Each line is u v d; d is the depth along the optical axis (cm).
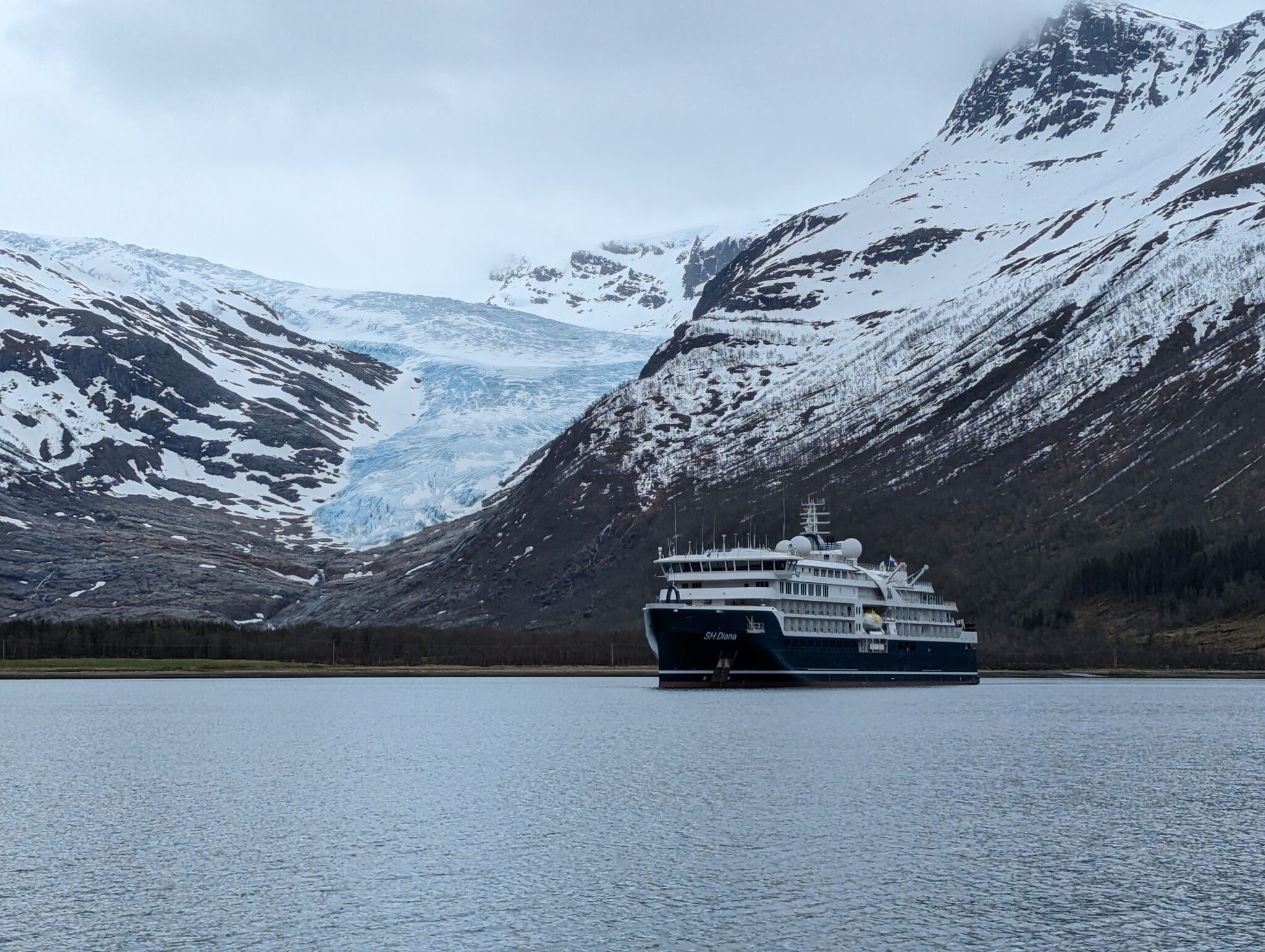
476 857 10381
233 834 11250
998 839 11044
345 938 8375
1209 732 18912
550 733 18300
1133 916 8850
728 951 8150
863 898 9256
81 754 16525
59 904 9075
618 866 10094
